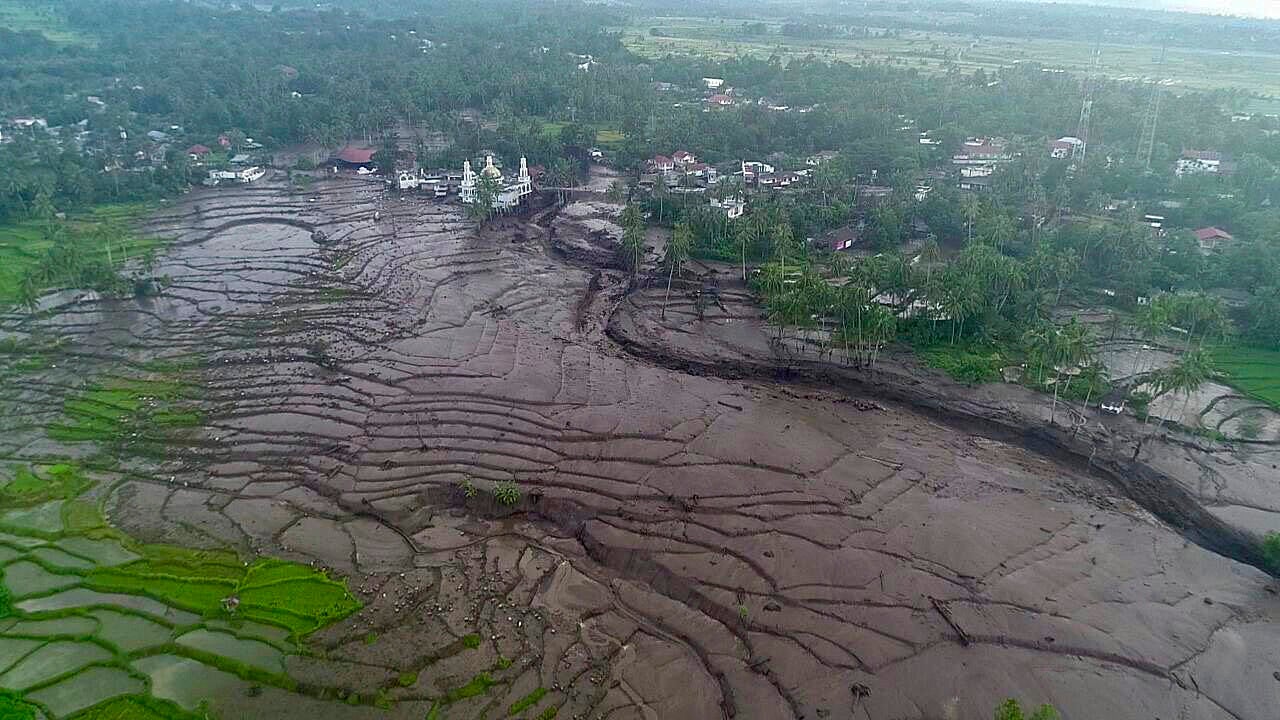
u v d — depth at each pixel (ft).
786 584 214.90
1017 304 366.63
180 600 208.23
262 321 376.89
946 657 192.85
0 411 301.84
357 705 179.52
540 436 281.13
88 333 365.81
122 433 287.48
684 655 198.70
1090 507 251.80
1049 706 163.63
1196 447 282.36
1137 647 195.93
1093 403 308.19
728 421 293.02
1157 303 338.54
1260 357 344.69
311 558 227.40
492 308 396.57
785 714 180.24
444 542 237.25
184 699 179.83
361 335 360.89
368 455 272.31
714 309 401.49
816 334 371.35
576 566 228.43
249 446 279.08
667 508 244.42
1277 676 189.67
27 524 238.89
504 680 188.14
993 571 218.79
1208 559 230.07
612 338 371.15
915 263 398.01
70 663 189.26
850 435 287.89
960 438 291.38
